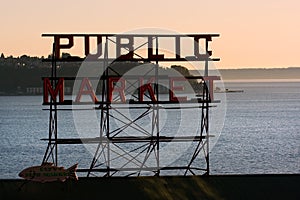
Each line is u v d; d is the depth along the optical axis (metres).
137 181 48.06
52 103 51.62
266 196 45.38
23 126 193.00
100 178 48.66
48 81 51.47
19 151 122.44
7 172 93.50
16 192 45.97
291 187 46.72
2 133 166.62
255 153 113.94
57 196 45.59
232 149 121.06
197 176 48.88
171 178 48.88
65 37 51.81
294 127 174.62
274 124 187.75
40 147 128.75
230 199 45.09
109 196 45.59
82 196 45.56
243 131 163.75
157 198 45.34
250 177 48.78
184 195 45.72
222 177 49.03
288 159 104.94
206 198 45.19
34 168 45.56
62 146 125.19
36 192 46.03
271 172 90.31
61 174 45.75
